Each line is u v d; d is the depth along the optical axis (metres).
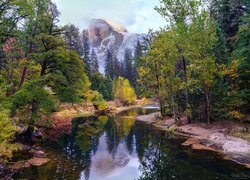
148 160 18.92
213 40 27.31
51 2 24.14
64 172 15.54
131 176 15.52
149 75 38.22
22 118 21.09
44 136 26.52
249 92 25.47
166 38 30.34
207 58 26.62
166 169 16.31
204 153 19.61
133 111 63.38
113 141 26.22
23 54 23.45
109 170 16.69
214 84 28.81
